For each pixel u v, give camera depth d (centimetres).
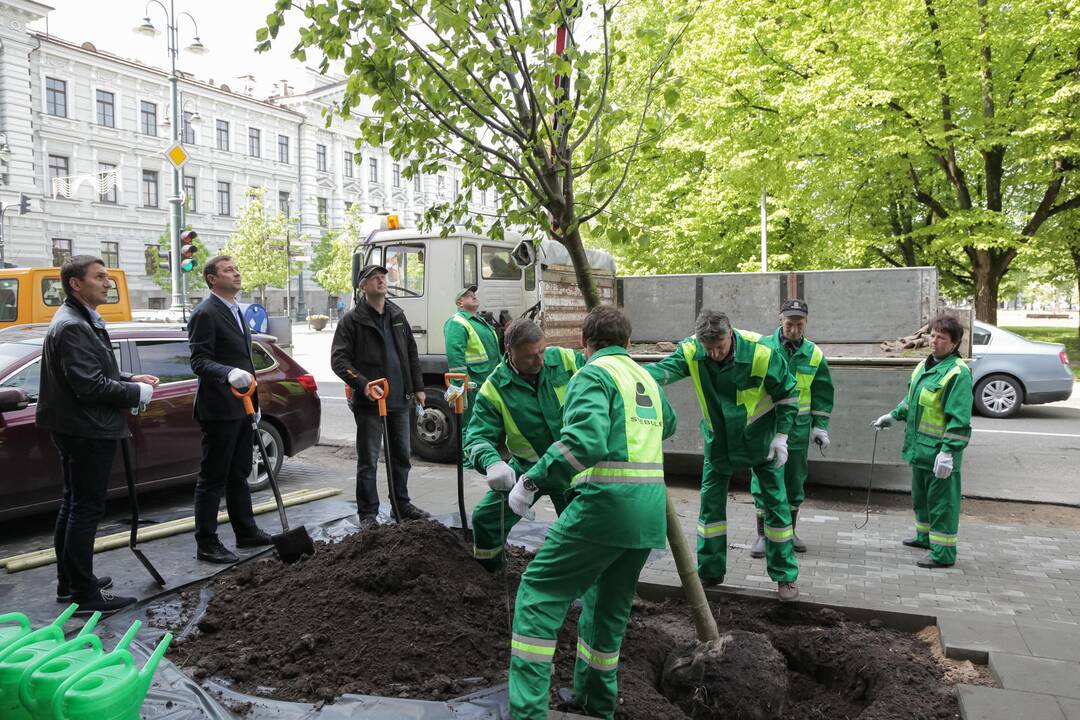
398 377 604
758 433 445
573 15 372
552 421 398
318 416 804
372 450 601
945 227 1614
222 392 501
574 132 453
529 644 302
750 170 1589
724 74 1566
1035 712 320
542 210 401
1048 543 579
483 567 447
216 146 4725
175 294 2000
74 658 262
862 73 1477
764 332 862
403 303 939
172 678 333
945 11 1470
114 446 432
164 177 4447
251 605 411
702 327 427
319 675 340
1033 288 5659
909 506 708
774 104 1533
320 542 523
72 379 406
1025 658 369
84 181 3728
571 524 303
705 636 372
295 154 5262
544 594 307
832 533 609
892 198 1775
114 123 4181
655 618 451
